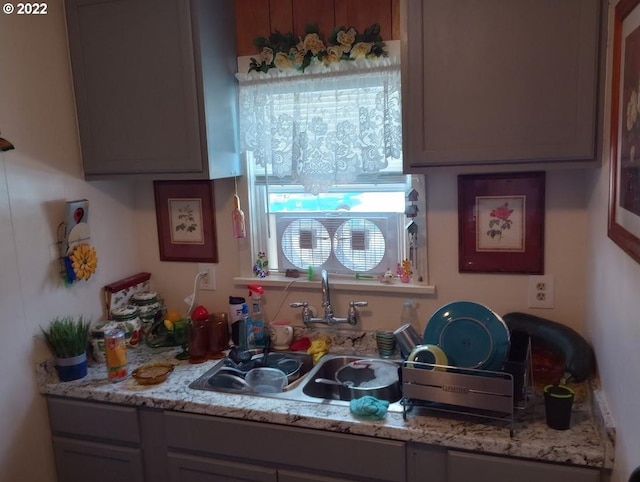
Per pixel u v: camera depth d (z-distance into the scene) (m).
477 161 1.72
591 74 1.58
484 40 1.66
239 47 2.23
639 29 1.10
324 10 2.10
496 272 2.05
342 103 2.08
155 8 1.97
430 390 1.64
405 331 1.94
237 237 2.32
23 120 1.95
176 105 2.02
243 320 2.25
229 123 2.18
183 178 2.07
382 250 2.25
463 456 1.57
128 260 2.49
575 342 1.78
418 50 1.71
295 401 1.83
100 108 2.12
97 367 2.16
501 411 1.56
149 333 2.37
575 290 1.98
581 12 1.57
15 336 1.94
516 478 1.53
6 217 1.89
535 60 1.63
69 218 2.09
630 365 1.23
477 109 1.70
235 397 1.87
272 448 1.79
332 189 2.28
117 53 2.05
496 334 1.66
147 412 1.95
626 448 1.27
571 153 1.63
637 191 1.09
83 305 2.23
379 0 2.02
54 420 2.08
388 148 2.01
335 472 1.74
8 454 1.93
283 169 2.17
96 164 2.17
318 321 2.26
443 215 2.09
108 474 2.05
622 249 1.27
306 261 2.36
